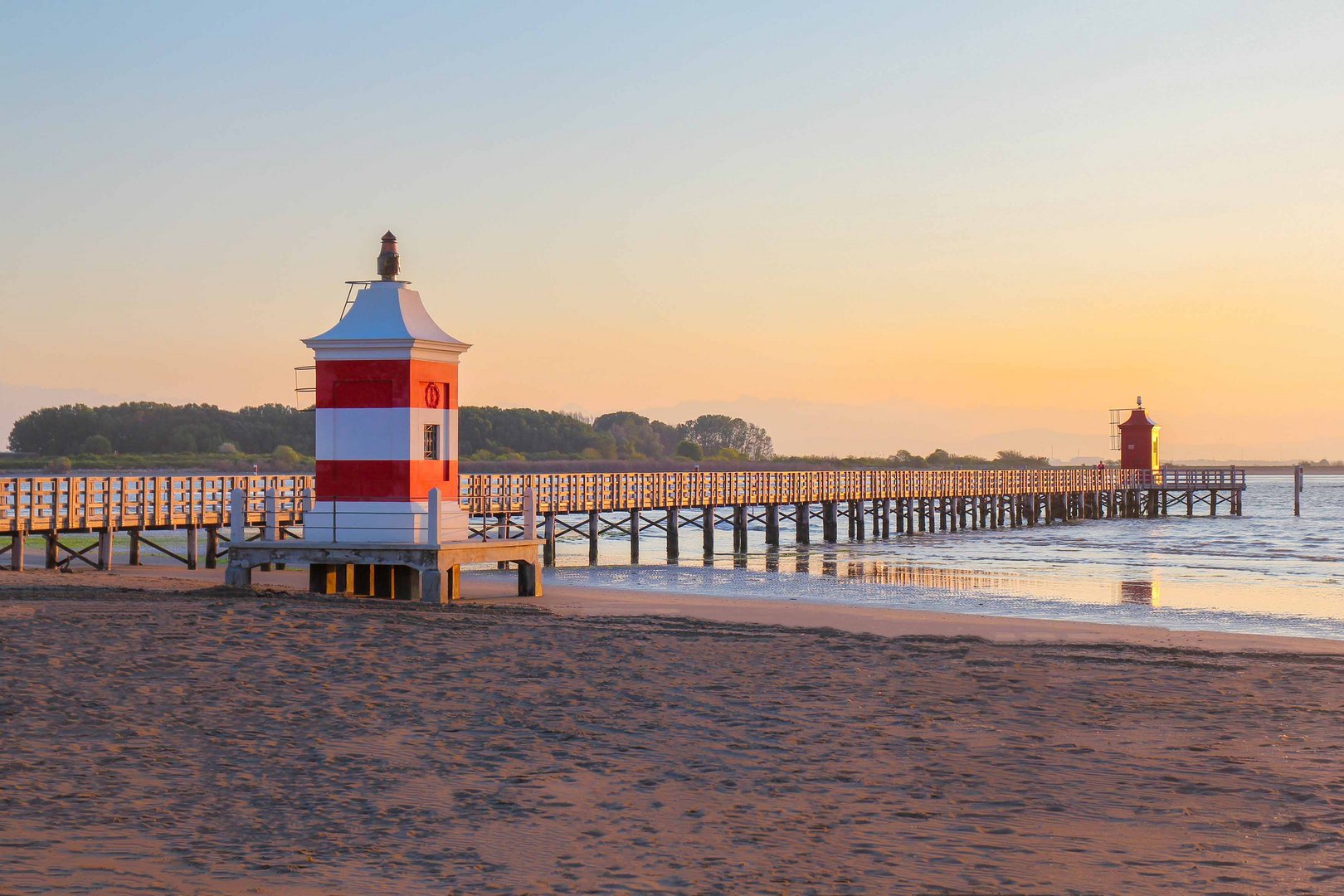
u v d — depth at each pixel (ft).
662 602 82.79
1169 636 69.15
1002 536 199.11
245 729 38.17
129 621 57.00
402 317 75.61
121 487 107.34
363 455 75.66
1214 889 25.94
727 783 33.88
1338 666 56.08
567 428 603.67
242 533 78.07
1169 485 266.57
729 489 159.22
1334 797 33.09
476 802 31.50
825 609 81.46
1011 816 31.17
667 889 25.48
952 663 54.54
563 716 41.63
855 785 33.91
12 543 100.22
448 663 50.42
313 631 56.80
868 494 188.75
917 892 25.59
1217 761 36.96
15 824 28.35
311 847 27.55
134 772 33.01
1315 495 452.76
